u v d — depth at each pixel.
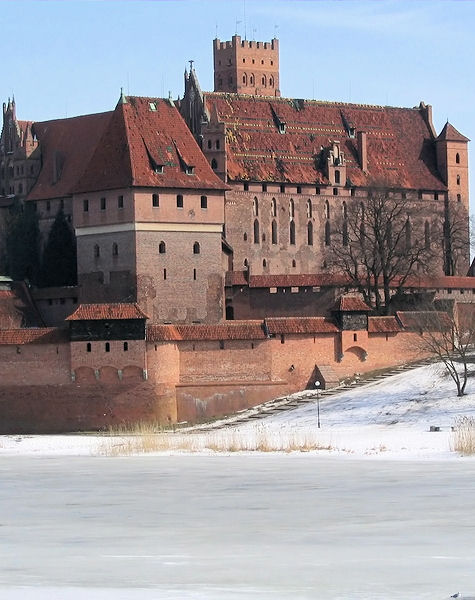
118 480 140.00
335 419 196.75
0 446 183.38
